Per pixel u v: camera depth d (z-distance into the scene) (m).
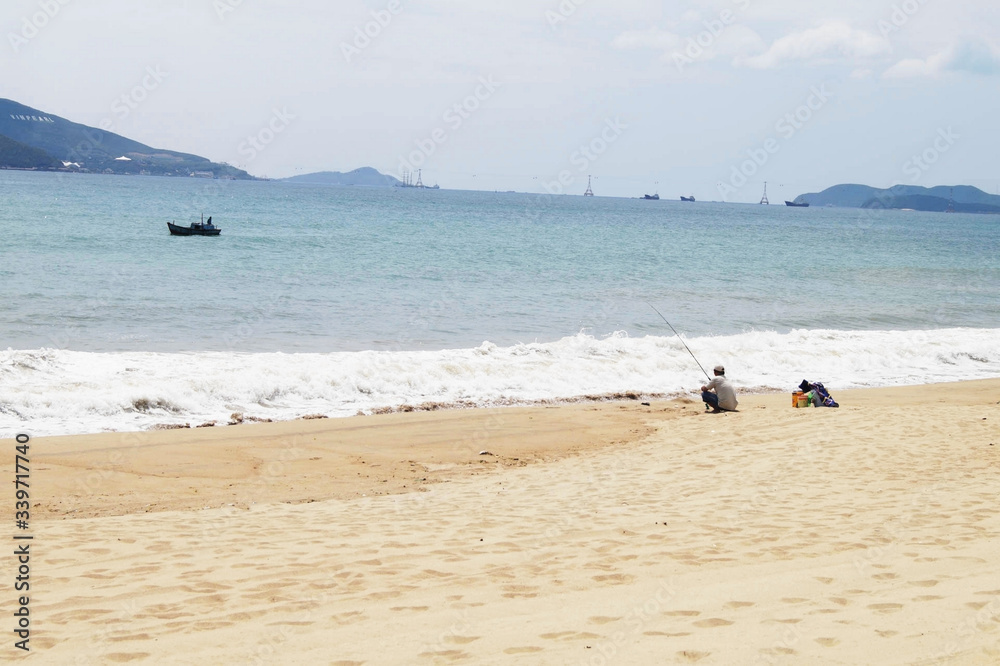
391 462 11.14
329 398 14.97
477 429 13.18
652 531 7.12
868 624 4.39
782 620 4.56
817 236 84.31
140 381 14.18
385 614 5.00
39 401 12.85
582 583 5.59
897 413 13.94
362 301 26.66
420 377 16.16
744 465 10.38
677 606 4.95
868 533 6.80
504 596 5.33
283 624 4.85
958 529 6.82
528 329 23.25
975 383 18.64
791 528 7.09
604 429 13.45
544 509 8.23
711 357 19.91
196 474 10.18
